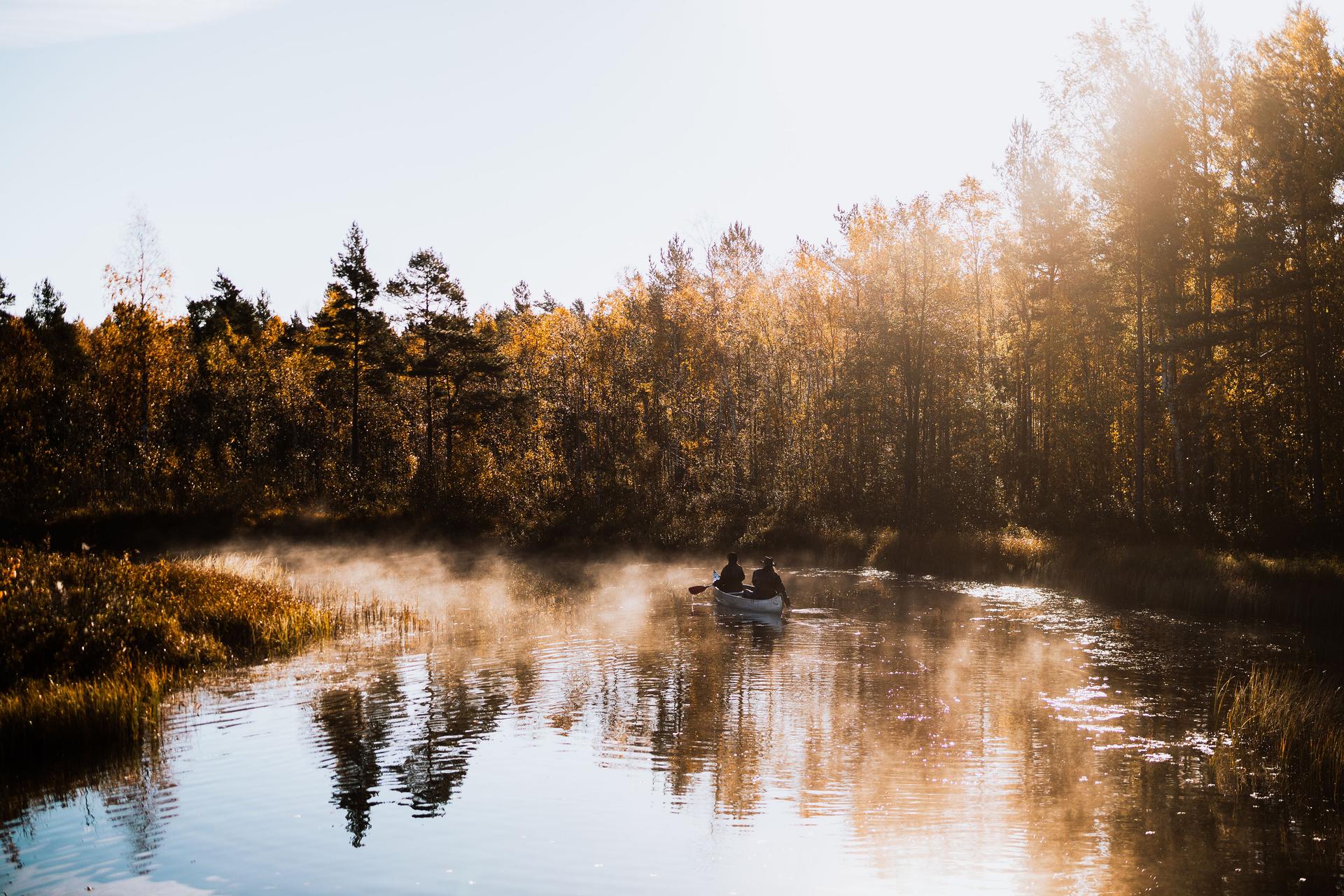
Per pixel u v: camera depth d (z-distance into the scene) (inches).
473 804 429.7
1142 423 1521.9
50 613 697.0
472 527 1877.5
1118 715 575.2
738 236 2315.5
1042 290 1792.6
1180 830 398.9
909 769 477.4
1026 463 1911.9
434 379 2554.1
